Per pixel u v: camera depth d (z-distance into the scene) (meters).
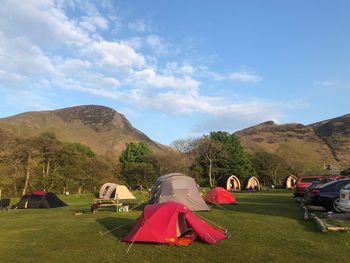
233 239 11.42
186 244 10.73
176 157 68.56
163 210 11.54
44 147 52.78
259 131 186.12
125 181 61.41
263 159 77.06
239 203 23.98
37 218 18.91
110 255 9.82
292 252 9.66
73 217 18.67
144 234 11.02
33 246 11.30
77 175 53.56
